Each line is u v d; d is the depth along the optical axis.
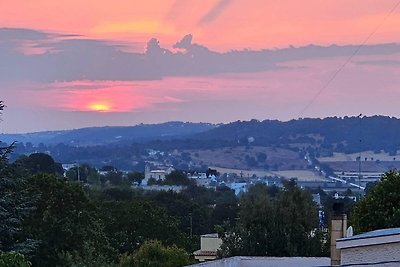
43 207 40.19
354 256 15.84
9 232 34.72
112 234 51.91
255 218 33.09
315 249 32.00
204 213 82.38
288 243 31.95
